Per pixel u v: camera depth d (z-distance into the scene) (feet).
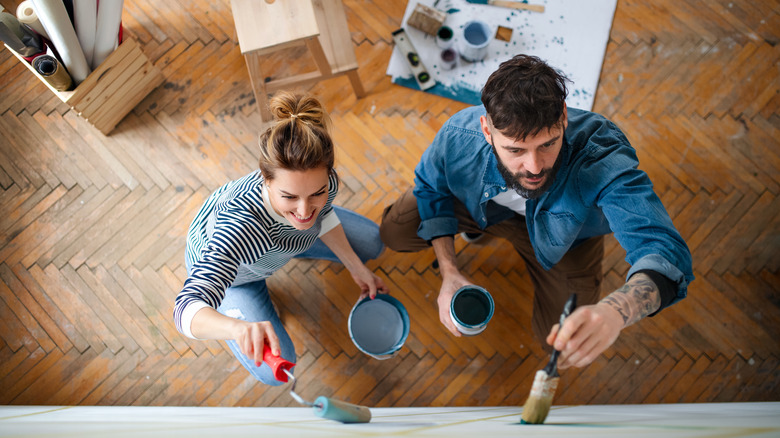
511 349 7.22
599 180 4.40
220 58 8.07
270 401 6.93
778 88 8.06
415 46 8.20
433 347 7.19
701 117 7.97
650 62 8.16
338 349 7.14
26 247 7.32
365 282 6.04
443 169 5.29
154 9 8.19
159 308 7.20
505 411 5.01
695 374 7.10
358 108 8.00
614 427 2.42
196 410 5.07
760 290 7.37
